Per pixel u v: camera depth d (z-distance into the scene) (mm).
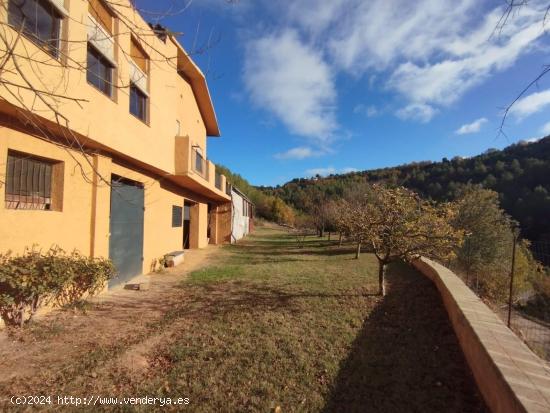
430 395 3156
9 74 3834
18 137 4617
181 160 10258
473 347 3467
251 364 3795
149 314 5699
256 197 59188
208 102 15734
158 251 10391
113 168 7258
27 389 3211
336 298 6699
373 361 3871
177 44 10141
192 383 3375
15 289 4434
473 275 13570
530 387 2340
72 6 5078
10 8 3877
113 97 6578
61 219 5547
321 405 3020
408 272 9461
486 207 16547
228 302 6453
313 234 31703
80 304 5828
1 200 4375
